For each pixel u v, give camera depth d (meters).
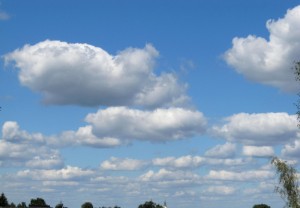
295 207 64.44
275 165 66.44
